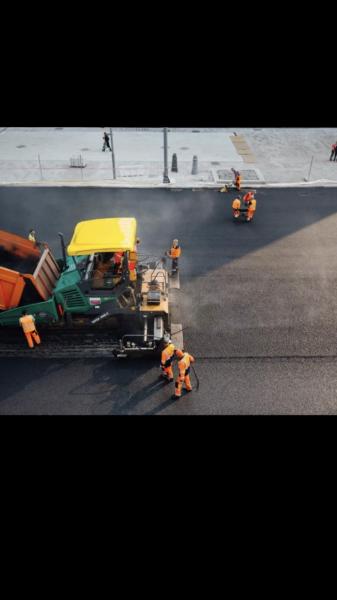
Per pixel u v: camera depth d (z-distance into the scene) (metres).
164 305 10.96
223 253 15.36
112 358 10.82
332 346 11.10
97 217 17.72
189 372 10.31
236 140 27.47
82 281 10.52
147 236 16.36
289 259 14.98
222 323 11.91
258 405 9.50
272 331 11.61
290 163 23.67
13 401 9.61
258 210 18.52
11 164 23.27
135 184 20.81
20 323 10.52
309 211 18.42
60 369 10.48
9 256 12.02
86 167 22.88
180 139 27.62
